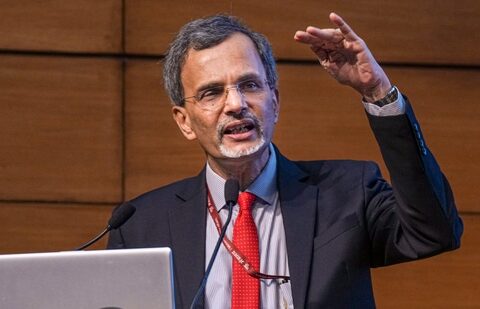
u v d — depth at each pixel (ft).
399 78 28.12
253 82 16.47
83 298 12.80
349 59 15.46
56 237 28.07
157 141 28.12
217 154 16.69
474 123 28.07
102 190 28.07
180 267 16.74
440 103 28.12
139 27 28.12
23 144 28.07
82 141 28.07
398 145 15.19
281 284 16.16
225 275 16.43
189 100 16.83
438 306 28.14
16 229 28.04
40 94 28.12
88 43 28.12
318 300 15.90
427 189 15.17
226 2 27.96
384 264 16.92
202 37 16.69
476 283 28.09
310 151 27.96
